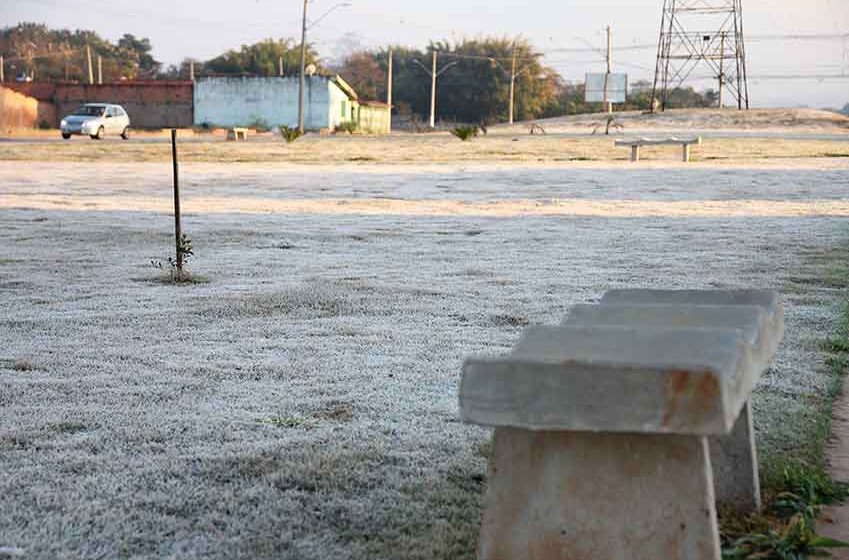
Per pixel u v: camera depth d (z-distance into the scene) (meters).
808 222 16.08
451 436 5.26
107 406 5.79
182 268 10.73
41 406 5.77
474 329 7.97
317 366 6.73
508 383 3.16
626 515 3.32
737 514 4.19
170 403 5.85
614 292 4.78
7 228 15.02
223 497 4.42
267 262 11.73
